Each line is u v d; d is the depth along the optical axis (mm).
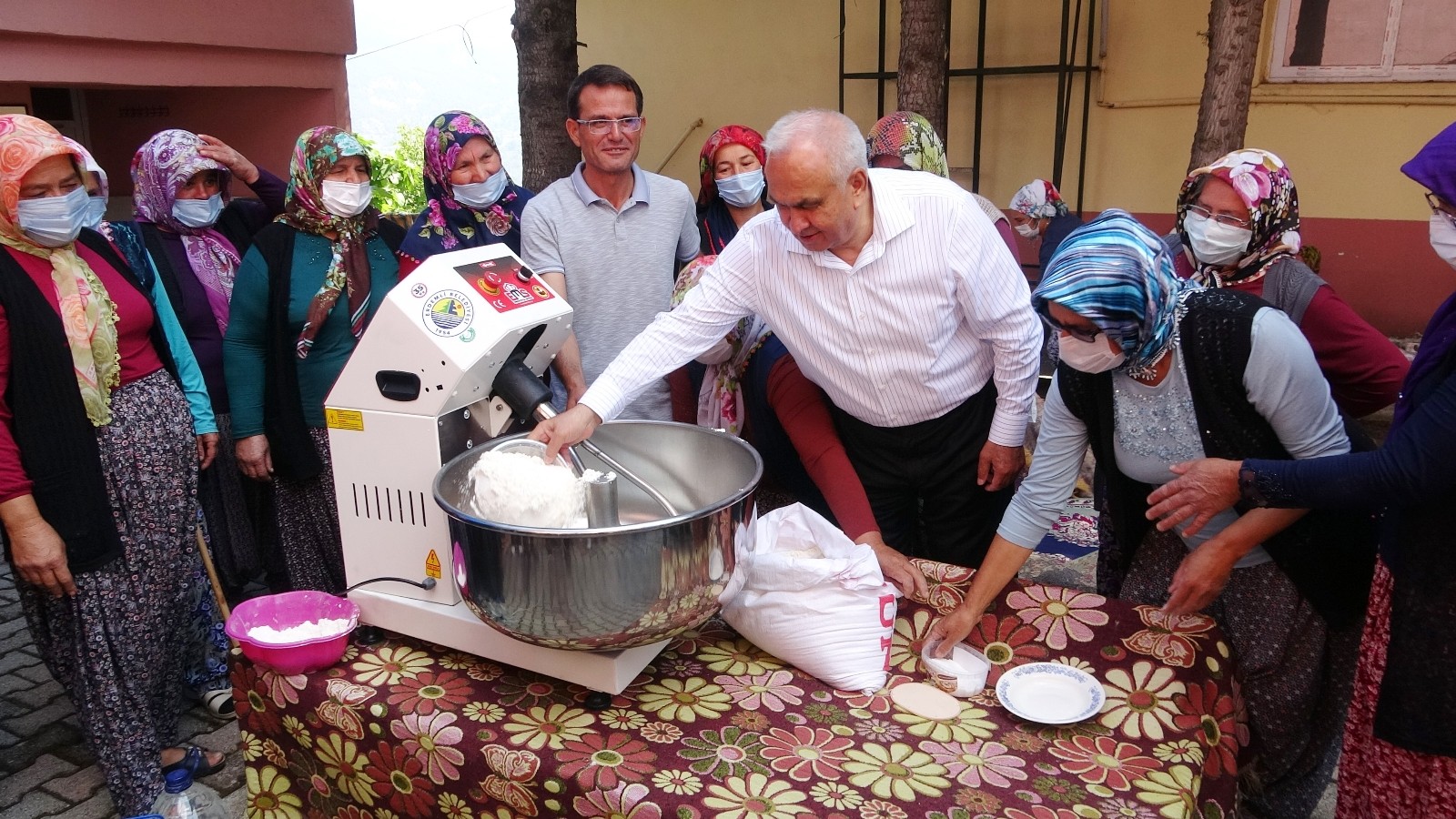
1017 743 1416
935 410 2123
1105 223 1559
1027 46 6004
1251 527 1582
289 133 5980
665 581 1325
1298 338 1556
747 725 1444
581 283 2717
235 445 2682
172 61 5074
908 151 2633
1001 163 6254
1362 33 5148
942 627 1671
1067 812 1260
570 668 1490
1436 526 1395
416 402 1567
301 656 1586
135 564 2258
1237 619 1845
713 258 2398
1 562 3816
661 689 1541
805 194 1700
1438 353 1413
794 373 2219
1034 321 2020
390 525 1651
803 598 1550
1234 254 2074
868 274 1902
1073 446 1783
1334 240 5477
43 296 2059
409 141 8414
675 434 1721
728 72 7023
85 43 4727
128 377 2270
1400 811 1516
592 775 1332
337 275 2576
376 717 1506
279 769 1710
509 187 2945
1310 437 1585
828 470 2045
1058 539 3373
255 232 3131
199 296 2914
